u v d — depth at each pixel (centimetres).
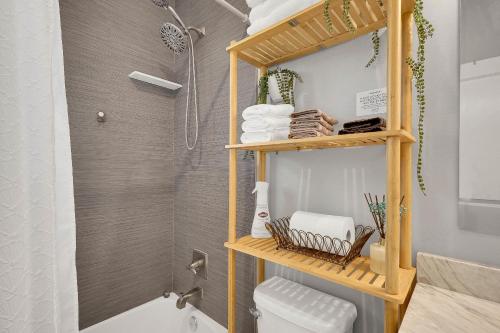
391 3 61
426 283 76
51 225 87
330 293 100
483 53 71
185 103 170
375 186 91
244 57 110
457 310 62
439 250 78
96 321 142
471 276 69
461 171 74
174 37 131
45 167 86
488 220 70
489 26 70
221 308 145
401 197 79
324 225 84
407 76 79
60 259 94
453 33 76
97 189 142
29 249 82
